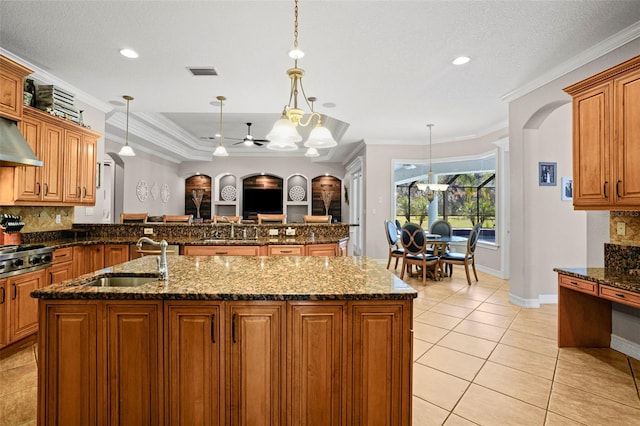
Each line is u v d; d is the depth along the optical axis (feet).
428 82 12.42
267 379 5.21
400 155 23.45
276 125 7.13
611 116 8.14
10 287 9.09
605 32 8.93
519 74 11.64
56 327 5.20
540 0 7.57
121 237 14.44
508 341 10.09
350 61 10.65
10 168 10.12
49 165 11.27
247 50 9.94
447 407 6.75
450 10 7.97
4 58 9.02
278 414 5.22
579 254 14.07
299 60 10.57
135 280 6.64
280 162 33.50
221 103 14.97
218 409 5.20
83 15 8.20
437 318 12.12
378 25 8.59
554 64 10.87
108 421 5.18
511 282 13.98
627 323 9.31
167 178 30.83
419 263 17.28
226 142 29.71
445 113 16.65
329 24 8.53
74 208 14.58
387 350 5.24
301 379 5.21
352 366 5.22
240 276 6.44
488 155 20.17
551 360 8.87
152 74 11.72
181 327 5.20
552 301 13.97
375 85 12.73
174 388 5.18
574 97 9.21
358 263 8.00
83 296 5.16
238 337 5.19
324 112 16.51
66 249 11.55
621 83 7.89
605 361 8.84
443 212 24.81
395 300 5.25
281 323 5.20
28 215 11.93
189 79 12.16
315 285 5.71
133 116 19.31
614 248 9.51
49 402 5.18
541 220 13.85
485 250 20.74
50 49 9.94
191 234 15.11
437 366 8.51
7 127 9.45
